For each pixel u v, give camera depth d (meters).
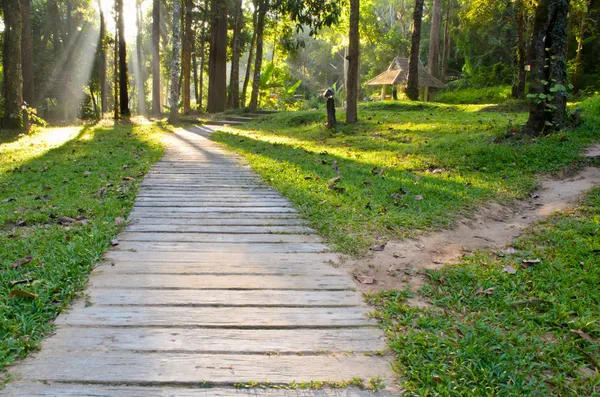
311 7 15.07
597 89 22.58
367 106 19.67
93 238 4.68
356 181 7.34
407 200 6.32
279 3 15.20
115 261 4.27
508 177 7.76
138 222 5.50
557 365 2.77
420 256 4.60
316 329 3.17
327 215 5.68
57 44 35.34
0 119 17.23
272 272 4.11
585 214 5.78
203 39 28.95
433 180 7.50
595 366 2.81
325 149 11.31
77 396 2.43
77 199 6.39
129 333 3.05
